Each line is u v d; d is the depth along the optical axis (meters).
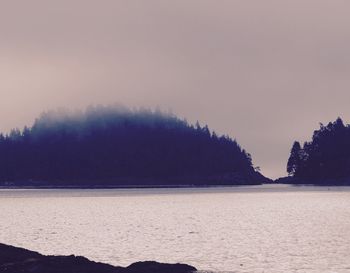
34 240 86.19
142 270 49.25
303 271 57.94
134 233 95.69
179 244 79.62
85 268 49.12
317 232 95.44
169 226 109.25
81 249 75.50
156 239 86.06
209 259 65.62
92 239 86.75
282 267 60.06
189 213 148.25
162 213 148.75
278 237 88.12
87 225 112.50
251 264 62.09
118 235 92.44
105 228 105.50
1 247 53.66
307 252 70.75
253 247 75.94
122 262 64.81
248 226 108.75
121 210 162.62
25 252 52.94
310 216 133.00
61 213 150.50
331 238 85.81
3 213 151.62
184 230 101.00
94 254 70.88
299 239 85.00
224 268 59.53
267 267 60.12
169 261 64.56
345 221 117.31
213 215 140.25
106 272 48.53
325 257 66.56
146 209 166.50
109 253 71.56
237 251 72.06
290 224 111.94
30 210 164.62
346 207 165.25
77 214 146.50
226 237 88.56
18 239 87.75
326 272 57.41
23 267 49.16
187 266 51.03
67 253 72.12
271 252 70.94
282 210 156.25
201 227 107.00
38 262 49.75
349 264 61.69
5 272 48.31
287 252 70.81
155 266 49.94
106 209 167.50
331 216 131.88
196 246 77.31
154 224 114.25
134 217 134.88
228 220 124.00
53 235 93.12
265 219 125.62
